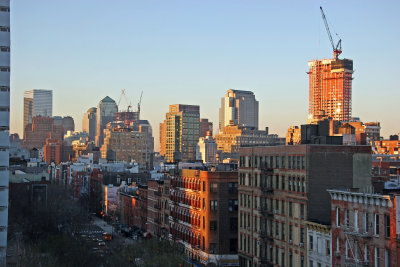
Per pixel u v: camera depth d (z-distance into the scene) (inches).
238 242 4626.0
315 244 3348.9
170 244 5068.9
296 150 3649.1
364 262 2815.0
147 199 7490.2
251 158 4389.8
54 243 5201.8
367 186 3558.1
